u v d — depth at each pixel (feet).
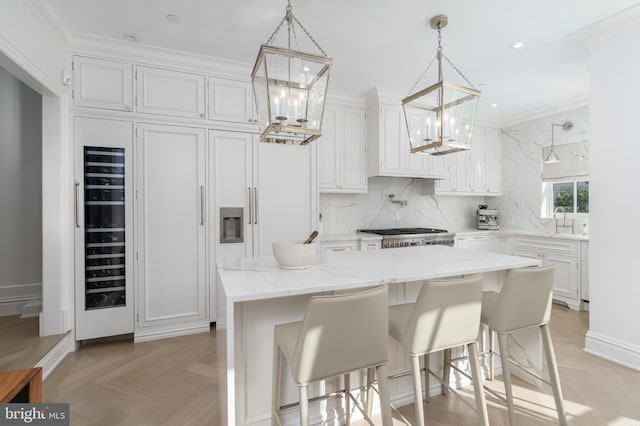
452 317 4.92
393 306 6.07
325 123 13.03
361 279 5.02
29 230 11.00
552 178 14.44
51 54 7.93
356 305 4.11
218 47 9.43
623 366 7.89
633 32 7.71
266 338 5.34
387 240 13.19
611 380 7.28
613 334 8.20
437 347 4.90
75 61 8.84
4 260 10.76
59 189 8.54
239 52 9.73
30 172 11.05
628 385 7.07
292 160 11.43
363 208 15.15
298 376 3.98
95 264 9.16
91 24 8.24
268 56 4.97
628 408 6.28
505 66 10.63
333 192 13.23
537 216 15.20
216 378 7.46
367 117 13.85
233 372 4.25
